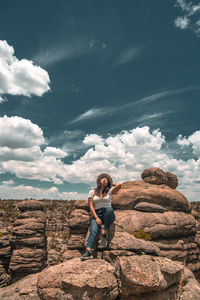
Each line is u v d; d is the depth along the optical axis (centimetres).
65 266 492
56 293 446
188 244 793
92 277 446
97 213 565
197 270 773
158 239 729
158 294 450
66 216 5103
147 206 800
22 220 1653
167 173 1047
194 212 948
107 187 597
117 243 571
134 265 455
